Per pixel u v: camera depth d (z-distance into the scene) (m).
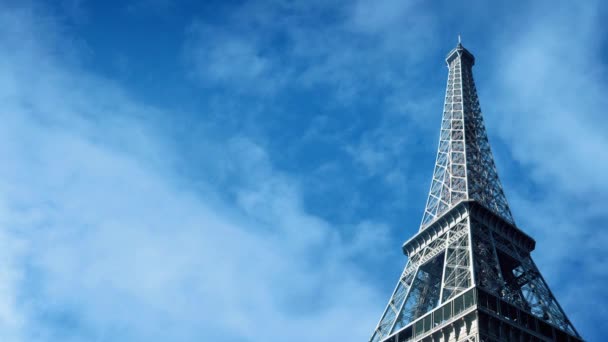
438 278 130.38
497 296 103.69
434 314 105.62
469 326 97.12
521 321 103.69
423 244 138.75
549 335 106.38
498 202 151.25
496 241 132.00
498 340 96.31
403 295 125.81
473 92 195.62
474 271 111.50
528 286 125.62
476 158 163.38
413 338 107.00
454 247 125.69
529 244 138.88
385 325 119.56
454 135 171.50
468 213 131.25
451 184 151.12
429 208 150.50
